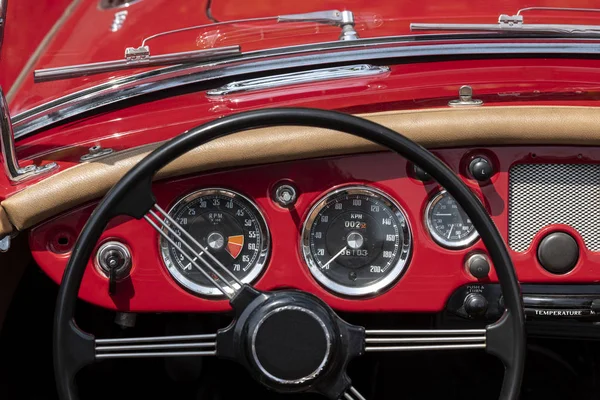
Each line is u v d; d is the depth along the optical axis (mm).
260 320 1409
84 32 2211
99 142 1833
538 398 2361
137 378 2449
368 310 1739
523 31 2113
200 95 2008
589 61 2105
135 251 1709
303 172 1703
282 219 1717
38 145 1898
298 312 1411
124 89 2008
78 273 1416
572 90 1901
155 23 2215
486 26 2100
